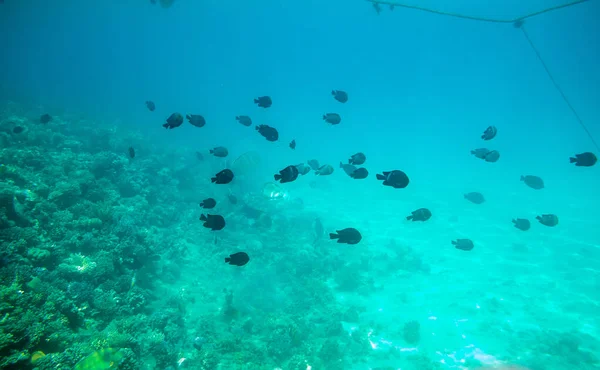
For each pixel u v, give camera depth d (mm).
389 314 10719
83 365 5008
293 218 18719
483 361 8711
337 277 12438
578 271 14539
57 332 5469
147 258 9883
